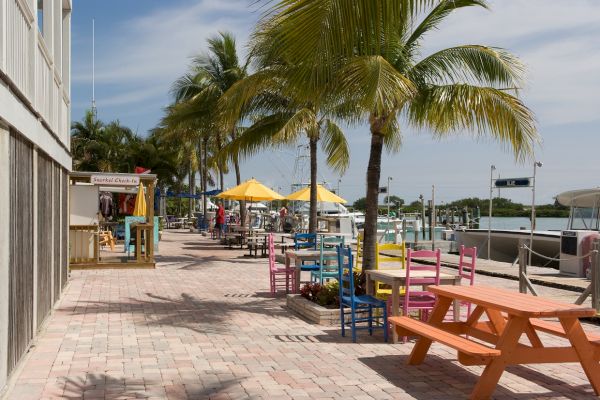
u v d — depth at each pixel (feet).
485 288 22.49
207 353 23.47
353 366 21.67
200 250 80.43
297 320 30.60
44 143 26.55
